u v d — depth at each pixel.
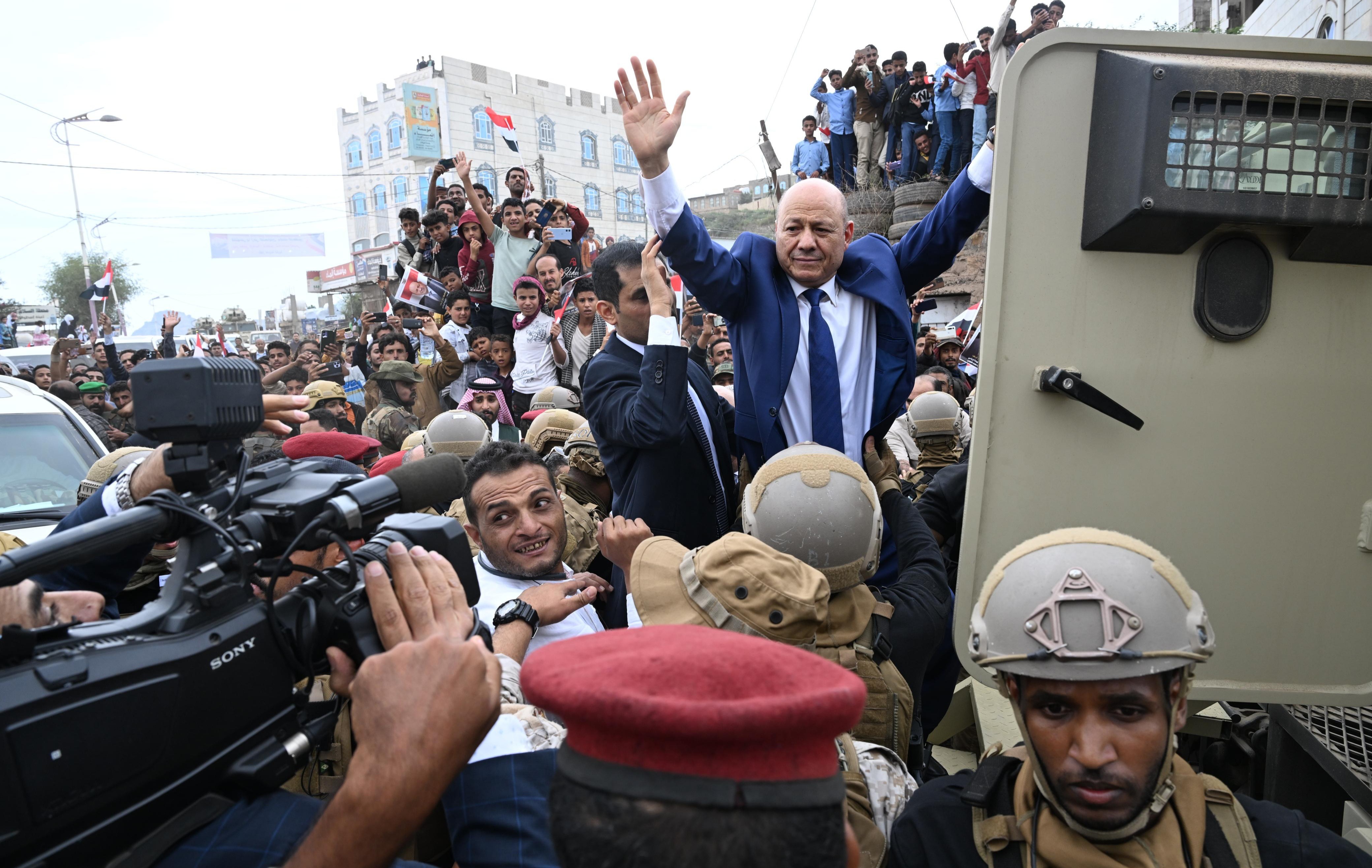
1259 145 1.79
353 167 58.69
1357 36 7.20
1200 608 1.26
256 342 28.48
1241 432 1.93
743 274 2.57
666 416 2.45
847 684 0.73
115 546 1.05
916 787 1.64
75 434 4.57
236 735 1.09
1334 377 1.92
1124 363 1.94
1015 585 1.29
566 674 0.75
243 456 1.25
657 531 2.68
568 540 3.06
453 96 51.09
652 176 2.42
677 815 0.69
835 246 2.53
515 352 6.84
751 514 1.89
